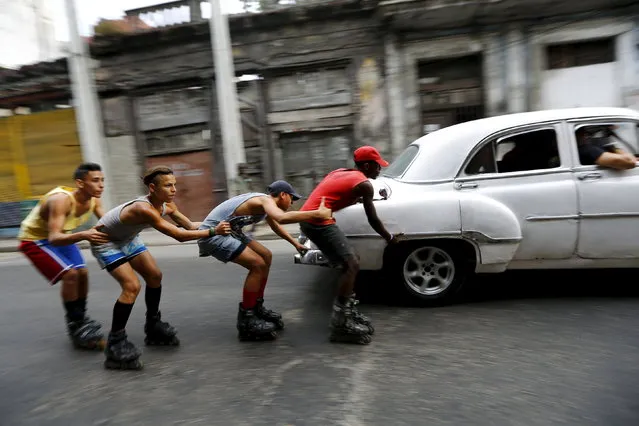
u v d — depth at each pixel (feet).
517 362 10.32
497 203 13.23
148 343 12.62
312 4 33.32
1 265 27.32
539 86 32.40
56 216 11.11
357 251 13.39
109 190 38.22
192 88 36.96
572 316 12.77
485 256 13.38
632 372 9.68
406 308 14.01
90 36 36.50
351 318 11.93
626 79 31.37
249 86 35.91
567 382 9.38
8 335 14.16
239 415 8.72
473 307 13.84
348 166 35.53
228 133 32.76
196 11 35.96
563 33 31.53
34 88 38.45
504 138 13.76
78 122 37.99
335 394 9.31
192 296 17.11
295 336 12.55
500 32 32.24
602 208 13.12
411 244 13.57
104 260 11.14
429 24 32.17
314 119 35.42
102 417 9.00
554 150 13.62
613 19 30.78
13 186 39.99
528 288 15.25
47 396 10.02
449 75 33.91
